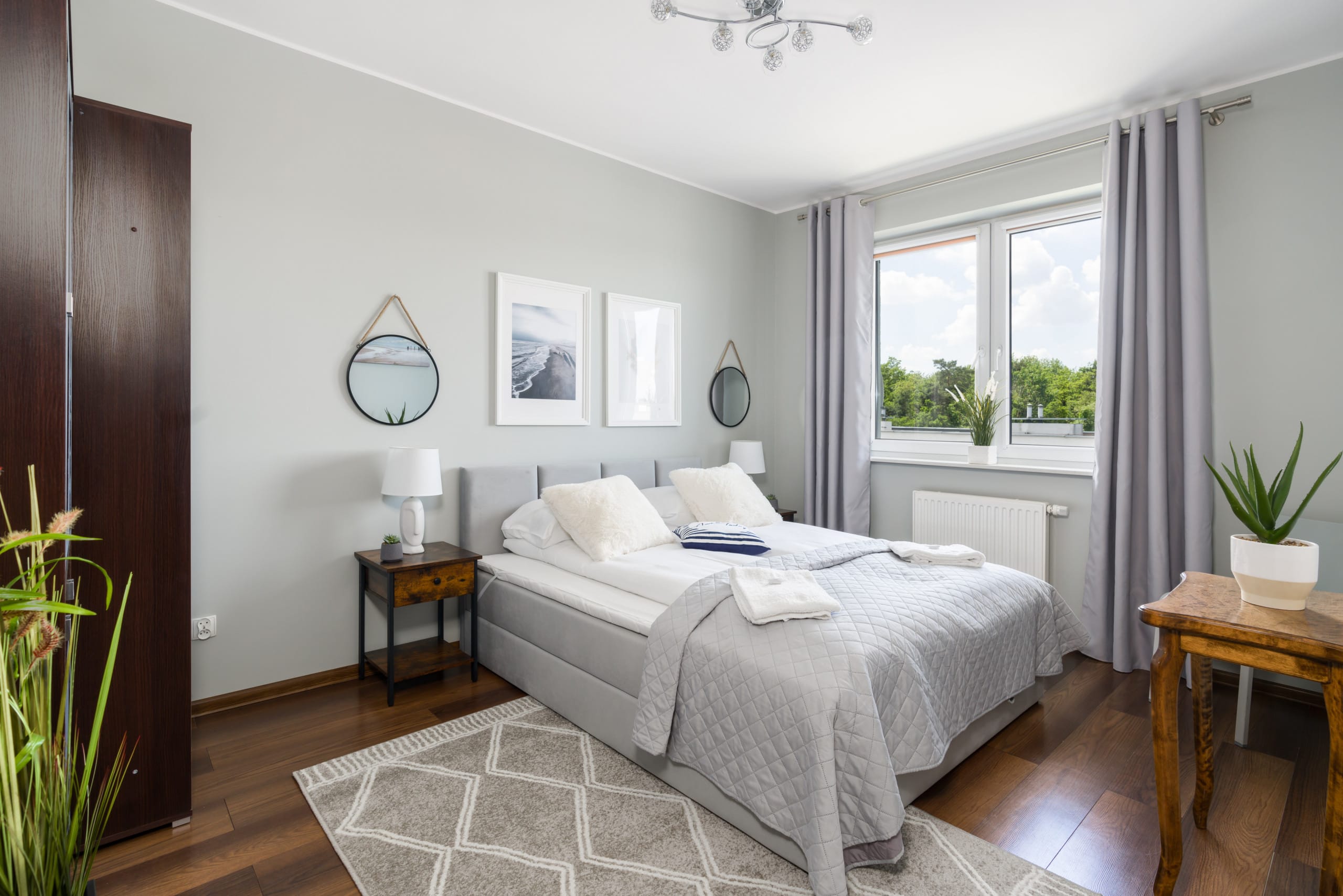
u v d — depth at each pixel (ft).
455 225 10.65
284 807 6.52
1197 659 6.20
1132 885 5.51
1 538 3.49
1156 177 10.11
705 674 6.43
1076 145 11.20
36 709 3.10
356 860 5.69
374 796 6.67
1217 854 5.94
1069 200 11.94
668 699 6.59
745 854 5.83
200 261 8.37
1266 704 9.21
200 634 8.49
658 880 5.49
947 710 6.75
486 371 11.10
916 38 8.70
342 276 9.53
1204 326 9.86
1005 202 12.25
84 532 5.81
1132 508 10.53
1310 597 5.61
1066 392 12.12
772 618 6.41
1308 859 5.87
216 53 8.42
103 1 7.66
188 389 6.35
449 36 8.79
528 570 9.77
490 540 10.85
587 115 11.05
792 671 5.83
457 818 6.31
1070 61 9.24
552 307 11.88
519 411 11.47
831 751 5.38
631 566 9.00
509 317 11.28
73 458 5.77
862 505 14.08
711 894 5.33
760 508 11.91
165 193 6.20
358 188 9.64
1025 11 8.10
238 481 8.73
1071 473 11.47
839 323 14.26
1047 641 8.68
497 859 5.72
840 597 7.20
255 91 8.72
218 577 8.63
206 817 6.35
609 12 8.22
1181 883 5.55
